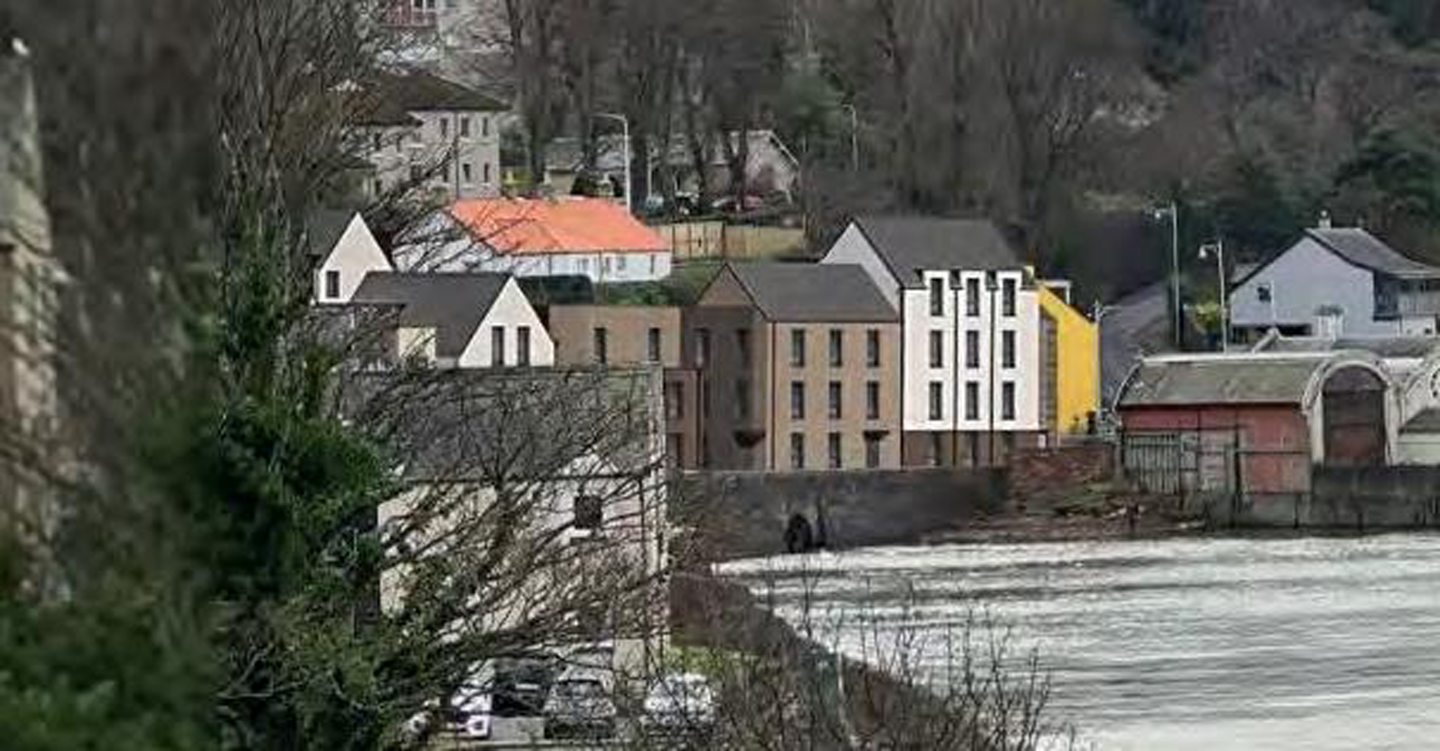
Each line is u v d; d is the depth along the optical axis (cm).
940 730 8250
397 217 12594
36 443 2238
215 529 2698
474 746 8481
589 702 8300
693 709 7944
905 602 15225
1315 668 19075
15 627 2212
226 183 4625
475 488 7031
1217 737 15538
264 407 4984
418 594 6388
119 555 2280
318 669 5347
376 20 9756
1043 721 14288
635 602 7700
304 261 6462
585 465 8162
